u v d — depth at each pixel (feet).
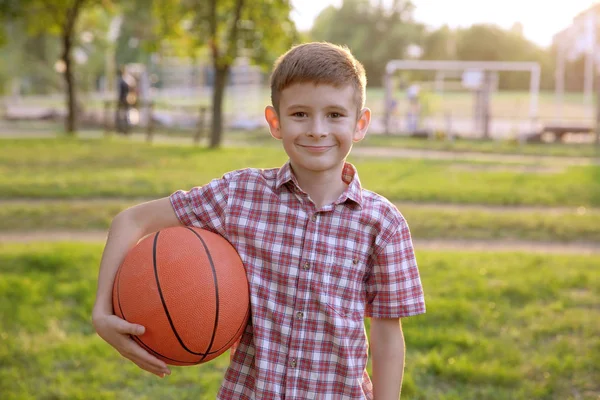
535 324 16.10
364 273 6.73
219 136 59.93
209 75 122.83
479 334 15.53
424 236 26.84
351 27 226.38
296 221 6.65
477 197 35.27
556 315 16.85
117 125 75.61
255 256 6.79
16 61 153.58
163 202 7.17
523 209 33.76
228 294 6.61
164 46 66.23
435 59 230.89
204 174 42.01
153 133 79.05
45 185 36.27
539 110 125.70
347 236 6.64
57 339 14.85
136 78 84.33
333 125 6.40
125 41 162.50
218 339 6.66
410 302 6.83
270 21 57.26
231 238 6.90
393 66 84.64
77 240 25.58
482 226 28.37
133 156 51.52
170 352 6.66
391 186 38.27
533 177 43.78
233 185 6.95
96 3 74.23
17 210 29.89
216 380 13.15
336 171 6.69
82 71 156.97
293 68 6.34
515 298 18.19
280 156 53.21
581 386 13.14
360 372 6.61
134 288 6.60
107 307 6.73
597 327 15.92
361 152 62.34
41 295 17.56
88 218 28.81
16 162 46.83
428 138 79.10
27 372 13.30
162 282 6.56
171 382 13.17
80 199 33.94
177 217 7.11
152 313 6.54
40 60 166.40
